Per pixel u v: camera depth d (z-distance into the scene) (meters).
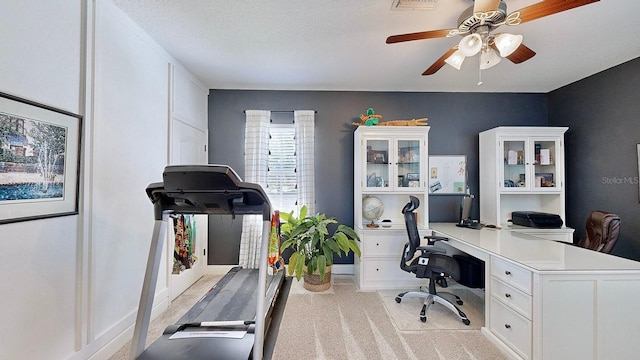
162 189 1.36
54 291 1.49
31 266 1.37
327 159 3.61
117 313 1.94
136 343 1.37
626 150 2.72
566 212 3.40
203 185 1.31
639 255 2.61
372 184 3.25
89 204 1.69
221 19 2.05
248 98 3.59
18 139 1.29
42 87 1.41
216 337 1.55
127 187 2.05
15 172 1.28
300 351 1.93
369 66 2.88
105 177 1.83
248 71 3.02
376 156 3.27
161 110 2.50
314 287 2.98
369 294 2.93
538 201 3.52
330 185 3.61
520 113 3.65
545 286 1.60
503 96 3.64
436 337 2.10
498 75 3.10
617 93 2.80
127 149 2.05
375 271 3.08
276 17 2.03
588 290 1.61
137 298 2.15
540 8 1.48
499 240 2.42
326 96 3.61
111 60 1.88
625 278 1.60
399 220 3.52
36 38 1.38
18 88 1.29
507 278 1.88
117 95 1.94
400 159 3.26
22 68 1.31
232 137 3.58
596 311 1.60
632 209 2.67
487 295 2.10
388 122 3.26
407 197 3.53
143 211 2.24
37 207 1.38
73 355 1.59
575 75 3.08
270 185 3.60
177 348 1.43
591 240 2.50
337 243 2.96
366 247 3.08
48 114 1.43
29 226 1.36
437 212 3.61
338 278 3.41
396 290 3.03
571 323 1.60
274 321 1.73
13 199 1.28
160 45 2.45
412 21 2.07
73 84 1.59
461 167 3.62
